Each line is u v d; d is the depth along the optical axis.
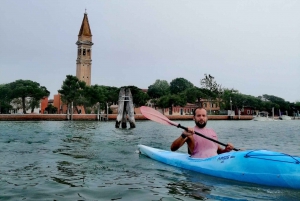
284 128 32.97
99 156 8.62
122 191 4.86
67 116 59.50
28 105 69.62
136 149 10.33
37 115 56.28
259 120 78.88
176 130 24.95
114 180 5.61
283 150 11.36
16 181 5.48
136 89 77.69
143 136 17.38
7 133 19.08
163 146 11.70
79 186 5.15
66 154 9.02
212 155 6.43
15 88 64.75
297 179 4.75
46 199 4.41
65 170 6.53
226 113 88.06
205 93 83.81
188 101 81.56
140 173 6.23
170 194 4.68
